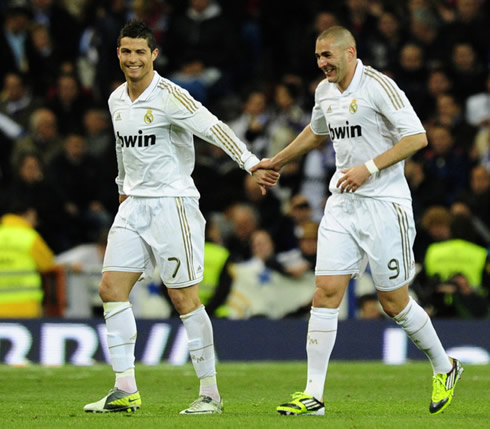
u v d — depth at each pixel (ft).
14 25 198.29
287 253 163.73
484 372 124.57
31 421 74.23
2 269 149.89
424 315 81.41
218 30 200.23
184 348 141.69
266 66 215.72
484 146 184.96
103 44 192.65
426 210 167.84
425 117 194.90
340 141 80.59
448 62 200.85
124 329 81.92
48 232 169.99
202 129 80.84
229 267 150.30
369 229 79.20
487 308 149.38
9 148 185.88
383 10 208.64
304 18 220.23
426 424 72.49
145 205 81.61
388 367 132.36
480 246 160.76
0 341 140.46
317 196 184.44
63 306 153.28
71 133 188.03
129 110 81.41
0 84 197.57
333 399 95.25
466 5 204.95
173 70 200.75
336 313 79.51
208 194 179.42
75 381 112.27
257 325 145.48
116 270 81.87
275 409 84.94
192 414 79.82
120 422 72.90
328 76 79.51
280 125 187.11
